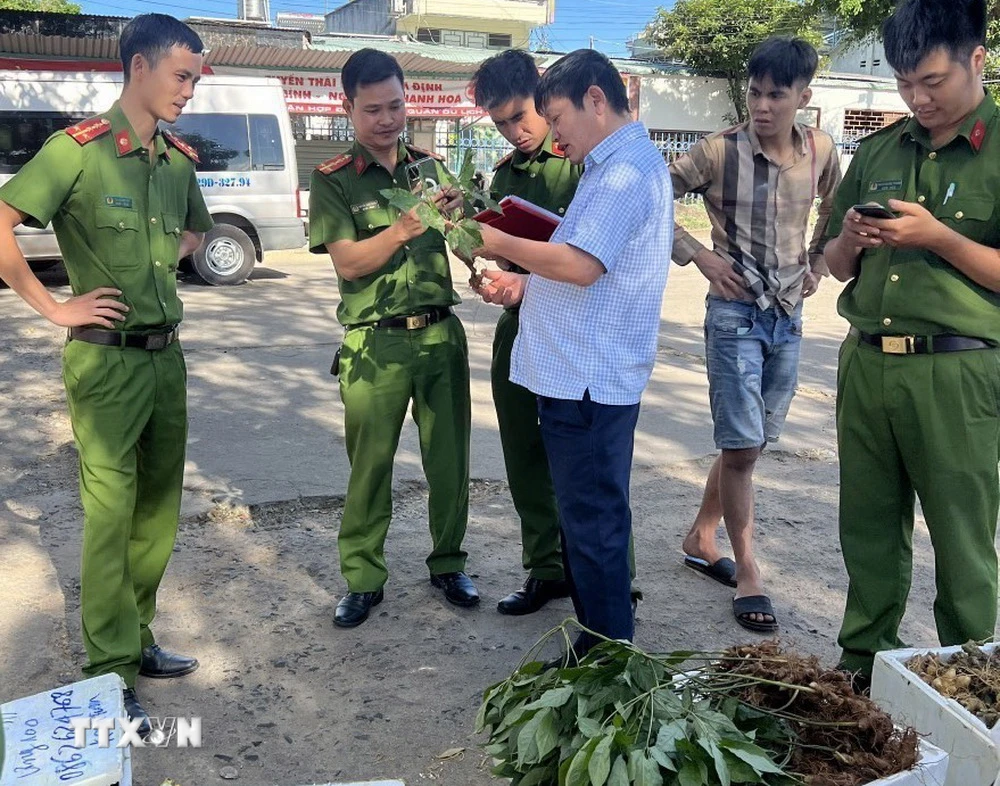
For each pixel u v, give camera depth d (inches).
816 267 141.3
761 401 133.6
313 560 150.4
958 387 98.5
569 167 128.5
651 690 78.6
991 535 103.0
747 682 83.8
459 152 693.9
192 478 183.3
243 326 341.4
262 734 105.1
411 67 673.6
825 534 167.8
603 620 105.3
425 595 140.3
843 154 863.7
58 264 455.5
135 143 103.7
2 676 113.2
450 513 137.0
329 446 206.7
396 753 102.2
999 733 81.1
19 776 75.4
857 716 80.4
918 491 104.7
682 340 338.6
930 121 97.7
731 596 142.8
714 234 136.1
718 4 820.6
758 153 129.9
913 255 100.2
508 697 85.3
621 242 96.7
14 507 168.2
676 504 180.7
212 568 146.4
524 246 95.3
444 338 132.3
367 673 118.2
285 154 442.0
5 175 400.2
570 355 101.0
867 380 105.0
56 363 275.9
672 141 796.0
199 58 105.4
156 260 106.0
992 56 706.2
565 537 107.7
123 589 107.0
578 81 98.4
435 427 134.0
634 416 104.7
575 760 72.9
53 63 503.8
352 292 129.1
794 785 74.6
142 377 105.6
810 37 806.5
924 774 78.2
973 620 102.6
